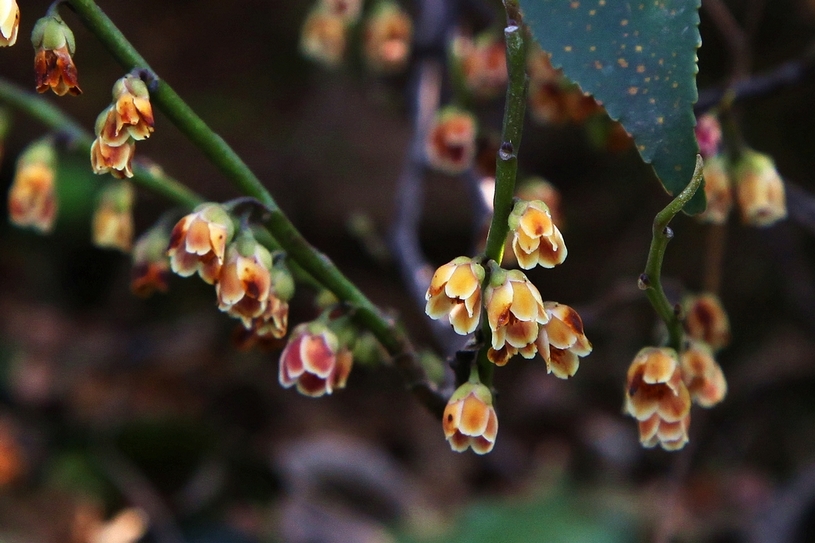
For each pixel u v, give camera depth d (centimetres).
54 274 77
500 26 34
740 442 60
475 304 28
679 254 69
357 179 78
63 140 33
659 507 51
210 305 77
